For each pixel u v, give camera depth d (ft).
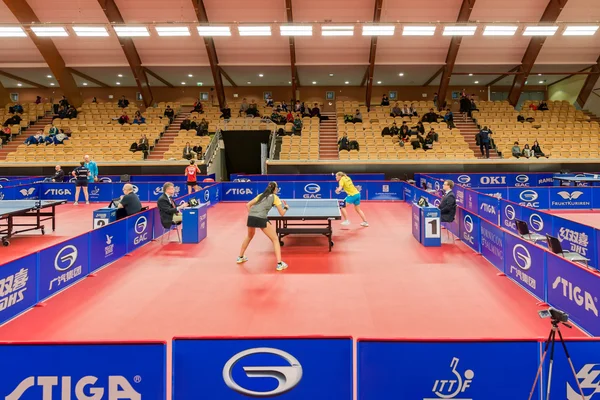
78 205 49.88
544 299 17.66
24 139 76.48
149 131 74.49
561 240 26.08
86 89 95.35
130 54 72.38
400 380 8.54
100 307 17.29
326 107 94.68
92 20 65.62
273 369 8.60
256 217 22.52
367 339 8.50
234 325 15.34
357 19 65.62
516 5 62.85
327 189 54.65
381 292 19.01
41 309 17.12
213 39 71.56
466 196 44.52
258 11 64.49
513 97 82.84
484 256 25.04
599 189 44.96
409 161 65.62
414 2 62.39
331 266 23.40
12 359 8.56
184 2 62.64
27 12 62.34
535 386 8.56
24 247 28.37
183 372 8.60
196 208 29.81
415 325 15.30
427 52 74.08
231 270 22.72
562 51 74.69
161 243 29.60
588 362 8.57
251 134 75.41
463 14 61.77
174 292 19.12
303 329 14.97
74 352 8.57
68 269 20.03
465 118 79.82
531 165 65.21
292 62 73.31
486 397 8.57
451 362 8.55
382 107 83.66
